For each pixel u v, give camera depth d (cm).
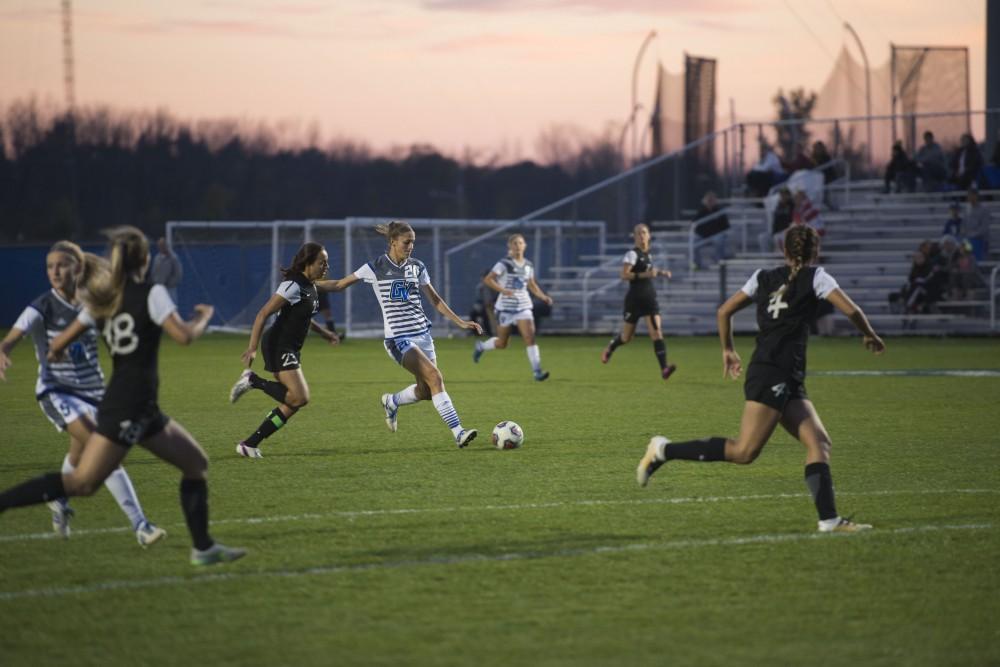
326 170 16812
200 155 15950
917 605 1364
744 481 2139
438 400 2541
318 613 1341
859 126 8269
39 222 14862
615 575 1493
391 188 17125
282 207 16512
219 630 1284
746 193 8006
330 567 1538
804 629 1280
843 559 1563
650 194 8081
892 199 7575
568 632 1272
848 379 4106
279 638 1256
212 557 1508
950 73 8494
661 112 8644
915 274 6397
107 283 1429
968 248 6425
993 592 1414
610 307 7369
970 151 7350
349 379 4334
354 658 1195
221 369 4809
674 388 3894
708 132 8744
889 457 2419
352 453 2517
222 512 1884
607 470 2275
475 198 17200
